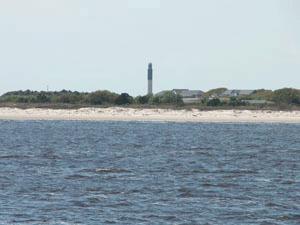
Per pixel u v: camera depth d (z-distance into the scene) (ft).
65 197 335.06
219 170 456.45
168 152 608.60
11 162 501.15
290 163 508.12
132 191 356.18
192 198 334.65
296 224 275.59
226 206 312.71
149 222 277.44
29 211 297.33
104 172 441.68
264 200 329.31
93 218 284.20
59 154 579.07
